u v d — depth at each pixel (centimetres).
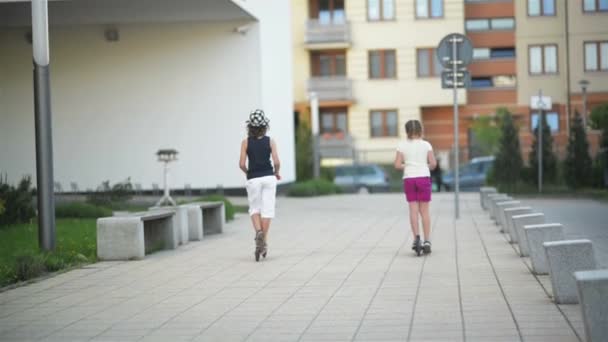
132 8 3822
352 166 5750
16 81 4219
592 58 7612
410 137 1914
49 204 1931
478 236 2280
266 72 4353
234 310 1287
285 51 4969
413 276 1570
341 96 7650
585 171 4538
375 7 7694
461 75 2958
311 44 7650
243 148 1928
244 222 2981
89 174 4266
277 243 2228
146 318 1248
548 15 7706
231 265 1816
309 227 2694
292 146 5216
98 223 1959
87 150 4266
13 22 4034
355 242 2208
